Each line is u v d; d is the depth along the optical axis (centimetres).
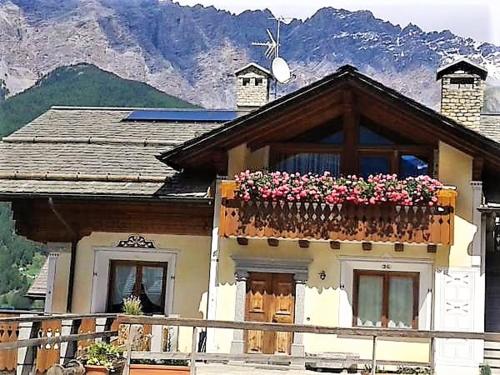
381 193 1602
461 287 1614
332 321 1664
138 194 1730
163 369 1364
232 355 1371
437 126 1625
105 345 1402
